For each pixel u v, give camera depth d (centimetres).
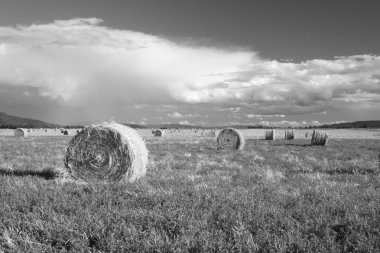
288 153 2541
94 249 588
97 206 841
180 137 6047
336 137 6519
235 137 3062
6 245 600
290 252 577
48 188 1037
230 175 1364
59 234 639
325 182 1188
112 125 1356
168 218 714
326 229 663
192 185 1093
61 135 6838
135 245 596
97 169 1309
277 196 942
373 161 1955
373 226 680
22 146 3114
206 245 588
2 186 1031
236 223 692
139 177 1330
